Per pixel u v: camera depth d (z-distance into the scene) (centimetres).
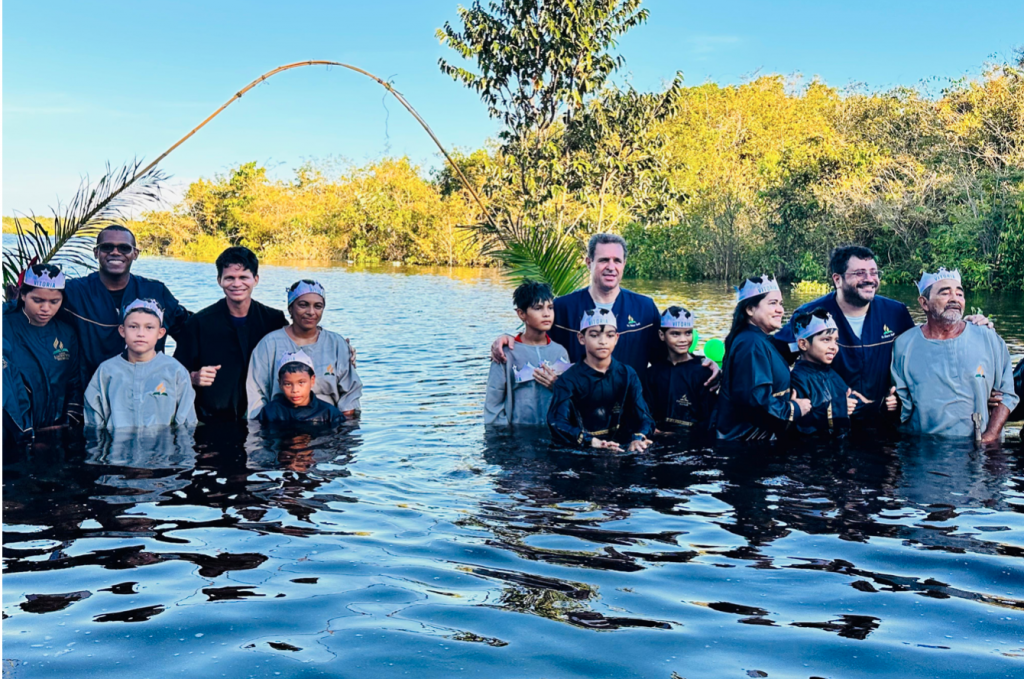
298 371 630
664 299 2041
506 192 1955
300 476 475
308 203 5825
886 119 3111
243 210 6050
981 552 344
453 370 938
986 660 251
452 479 467
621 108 2092
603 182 2086
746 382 554
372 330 1388
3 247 653
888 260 2772
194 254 6053
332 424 625
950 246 2439
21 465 499
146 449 542
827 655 255
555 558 341
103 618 285
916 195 2644
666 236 3194
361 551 350
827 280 2722
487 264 4391
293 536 370
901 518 391
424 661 253
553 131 2123
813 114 4278
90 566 335
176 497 433
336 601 298
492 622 280
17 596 305
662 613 286
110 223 687
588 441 545
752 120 4228
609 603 296
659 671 246
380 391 790
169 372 620
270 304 2050
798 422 568
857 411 599
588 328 557
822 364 573
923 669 246
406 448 546
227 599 301
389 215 5150
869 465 490
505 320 1571
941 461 499
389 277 3375
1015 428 593
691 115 3994
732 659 253
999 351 567
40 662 253
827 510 405
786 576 320
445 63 1977
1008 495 429
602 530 376
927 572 322
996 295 2056
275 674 245
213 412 655
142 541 364
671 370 627
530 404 626
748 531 374
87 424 615
